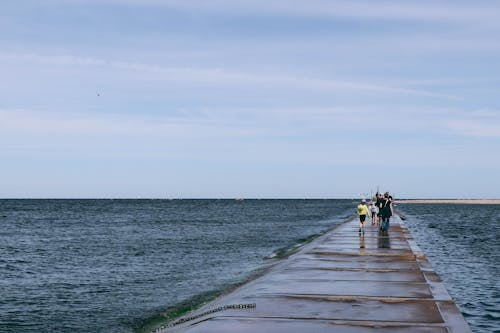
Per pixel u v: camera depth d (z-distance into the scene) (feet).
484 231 162.40
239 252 94.12
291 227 176.65
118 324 40.91
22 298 52.90
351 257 57.00
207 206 607.78
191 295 51.80
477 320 43.96
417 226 183.62
